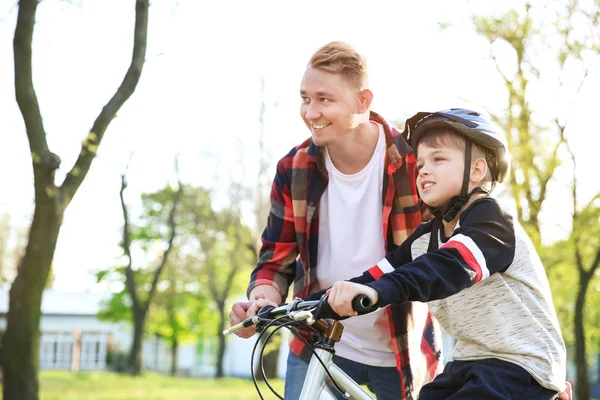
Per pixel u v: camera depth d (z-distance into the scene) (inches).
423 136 115.8
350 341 153.3
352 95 139.7
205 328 1808.6
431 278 101.9
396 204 147.9
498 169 114.7
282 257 156.5
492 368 109.3
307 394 112.7
